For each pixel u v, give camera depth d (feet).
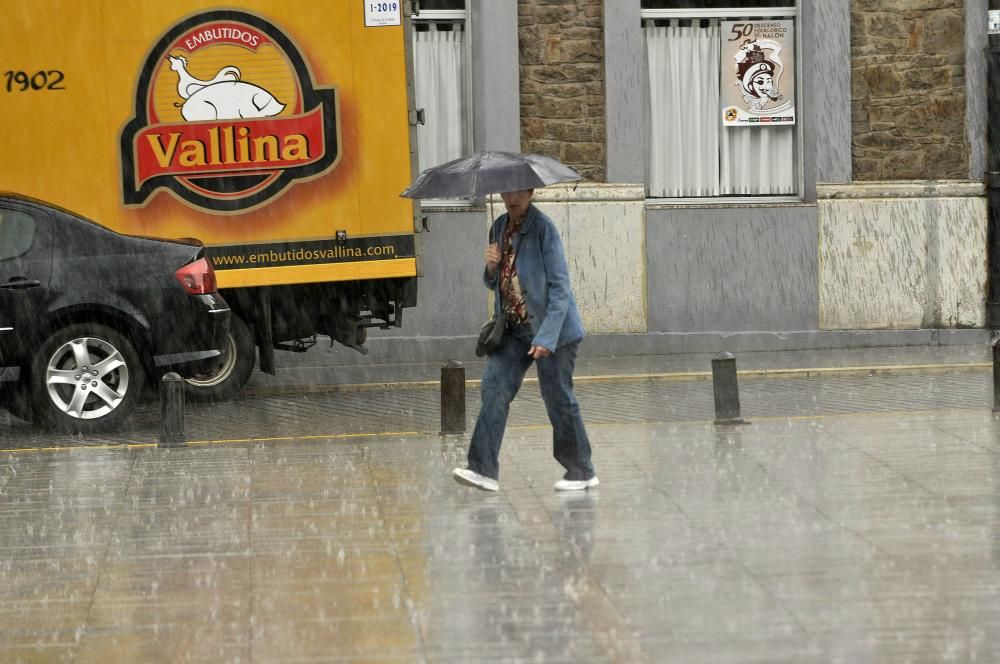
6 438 96.99
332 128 111.86
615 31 138.31
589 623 49.49
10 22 107.86
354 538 63.05
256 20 110.63
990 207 141.08
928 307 141.69
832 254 141.18
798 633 47.73
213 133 110.73
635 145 139.23
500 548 60.54
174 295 98.89
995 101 140.36
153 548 62.18
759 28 143.33
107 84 109.19
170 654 47.34
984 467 75.46
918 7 141.08
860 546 59.26
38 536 65.00
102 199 109.60
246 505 70.69
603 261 138.62
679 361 131.95
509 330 70.28
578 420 71.46
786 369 122.01
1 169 108.37
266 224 111.55
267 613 51.83
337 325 114.52
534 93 139.13
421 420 101.76
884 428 88.84
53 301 97.19
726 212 139.85
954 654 45.14
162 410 89.56
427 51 139.74
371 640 48.29
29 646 48.57
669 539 61.36
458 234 136.36
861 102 141.59
